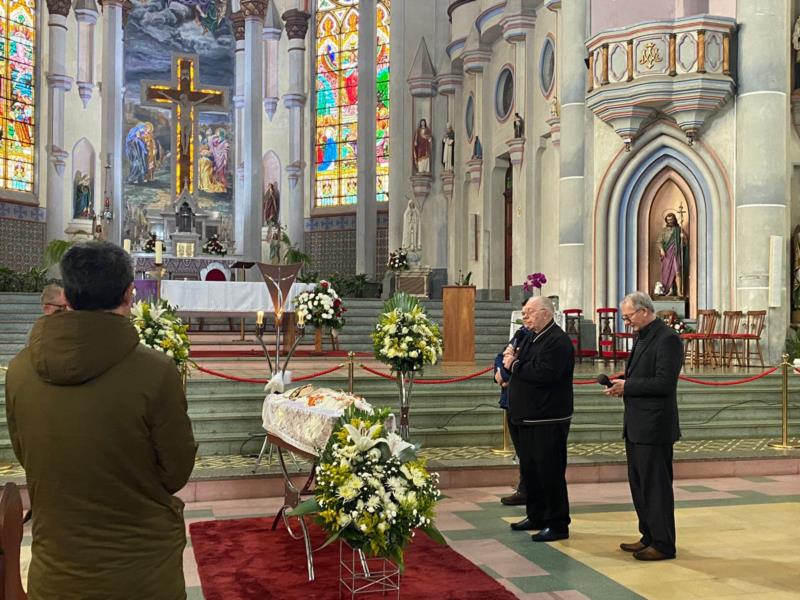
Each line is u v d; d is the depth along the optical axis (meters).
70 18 29.12
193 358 13.70
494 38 22.00
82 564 2.42
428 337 7.34
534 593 4.73
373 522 4.01
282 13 30.97
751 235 14.01
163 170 30.08
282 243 29.38
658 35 14.19
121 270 2.53
